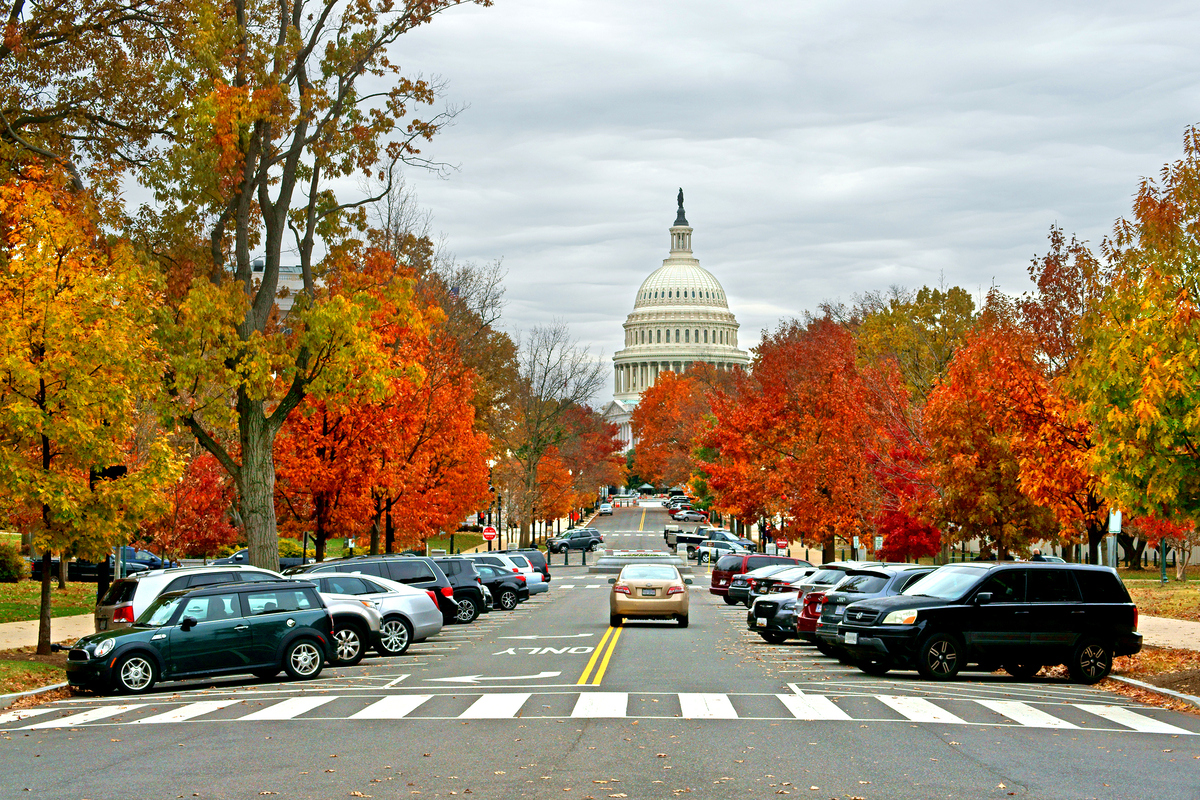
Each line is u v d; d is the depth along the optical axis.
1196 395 17.92
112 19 32.75
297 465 37.72
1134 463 19.09
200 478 48.00
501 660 23.20
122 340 24.09
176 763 11.88
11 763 12.18
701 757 11.87
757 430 53.88
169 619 19.42
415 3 30.66
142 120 33.72
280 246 31.66
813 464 47.41
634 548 103.75
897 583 22.25
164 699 17.83
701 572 74.88
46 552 24.67
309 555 66.06
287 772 11.27
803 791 10.19
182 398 31.58
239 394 30.92
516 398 79.12
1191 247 21.73
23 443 24.22
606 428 134.50
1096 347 21.95
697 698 16.61
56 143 33.12
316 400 36.69
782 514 53.12
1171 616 33.50
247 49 29.66
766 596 28.44
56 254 24.58
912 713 15.25
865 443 45.75
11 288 23.94
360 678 20.30
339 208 32.41
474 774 11.02
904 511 39.72
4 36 30.72
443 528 52.19
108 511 24.81
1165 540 49.12
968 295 63.25
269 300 31.55
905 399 45.06
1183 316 17.98
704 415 96.00
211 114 28.05
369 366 31.28
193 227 30.59
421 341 43.00
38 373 23.45
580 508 124.31
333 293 32.50
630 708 15.61
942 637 19.58
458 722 14.48
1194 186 21.59
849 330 62.31
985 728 14.02
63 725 15.18
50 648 25.00
